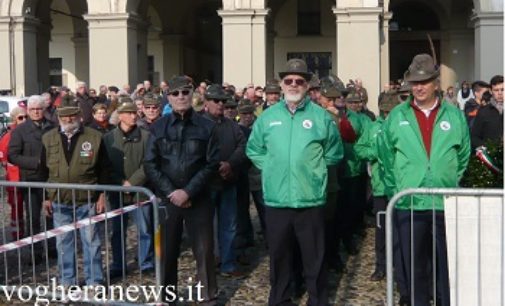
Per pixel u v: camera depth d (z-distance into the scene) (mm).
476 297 5148
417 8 27344
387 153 6047
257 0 20078
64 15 28516
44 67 24031
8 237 9570
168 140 6445
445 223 5238
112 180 7703
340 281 7789
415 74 5762
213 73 30750
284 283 6395
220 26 30172
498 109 8289
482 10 20188
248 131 8805
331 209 7539
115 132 7992
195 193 6355
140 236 7949
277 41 27391
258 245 9789
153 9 28203
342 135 8109
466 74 26891
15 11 21438
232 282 7801
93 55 20844
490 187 5988
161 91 16234
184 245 9508
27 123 8367
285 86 6188
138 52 22172
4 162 8914
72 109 7168
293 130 6180
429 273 6285
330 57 27156
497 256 5070
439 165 5762
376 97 19891
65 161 7180
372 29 19859
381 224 7105
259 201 9141
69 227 6648
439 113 5840
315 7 27109
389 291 5250
